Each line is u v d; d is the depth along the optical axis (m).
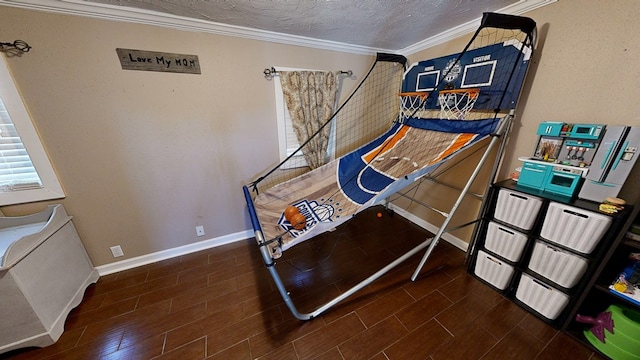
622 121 1.24
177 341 1.38
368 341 1.36
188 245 2.23
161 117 1.83
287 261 2.12
